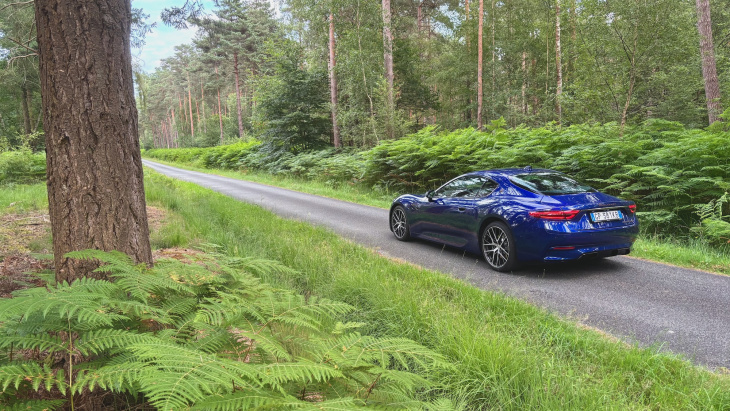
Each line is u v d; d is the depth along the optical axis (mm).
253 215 9156
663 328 3576
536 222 4973
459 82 33062
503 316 3543
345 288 4203
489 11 30984
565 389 2375
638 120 16547
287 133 26953
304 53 27828
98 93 2791
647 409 2250
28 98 30531
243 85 56375
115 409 1986
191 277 2865
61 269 2777
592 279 5070
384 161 16500
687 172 7934
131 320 2150
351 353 1857
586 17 14266
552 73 30781
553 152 12008
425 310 3480
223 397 1287
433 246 7113
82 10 2730
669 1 12711
